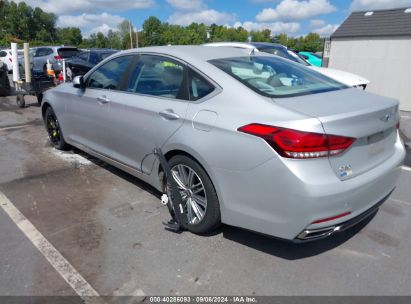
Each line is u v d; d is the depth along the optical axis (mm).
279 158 2400
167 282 2576
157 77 3500
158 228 3279
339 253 2949
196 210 3133
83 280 2578
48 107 5398
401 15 11070
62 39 103688
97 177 4453
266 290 2518
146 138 3465
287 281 2609
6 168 4738
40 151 5477
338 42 11891
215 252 2932
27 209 3615
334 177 2422
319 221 2408
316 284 2584
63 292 2461
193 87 3119
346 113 2479
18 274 2627
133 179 4395
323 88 3152
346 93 3072
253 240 3109
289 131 2367
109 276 2625
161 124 3248
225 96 2859
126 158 3924
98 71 4328
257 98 2713
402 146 3188
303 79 3305
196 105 3000
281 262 2822
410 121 8484
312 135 2330
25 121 7633
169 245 3018
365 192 2590
